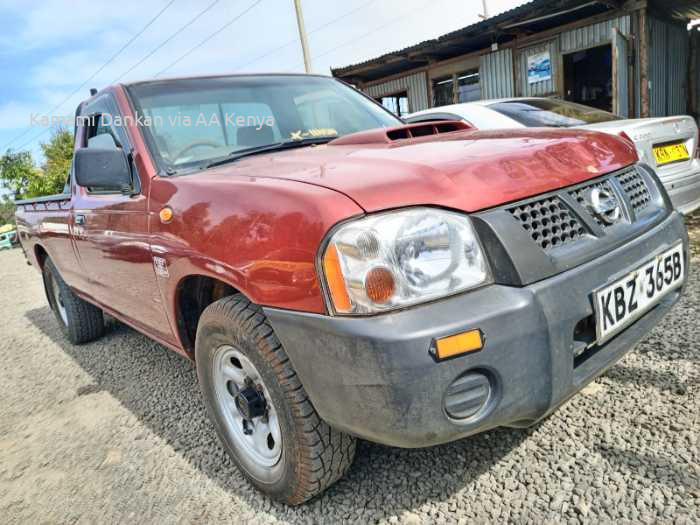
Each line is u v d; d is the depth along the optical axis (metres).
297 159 1.97
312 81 3.05
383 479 1.89
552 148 1.74
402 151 1.77
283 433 1.63
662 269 1.82
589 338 1.53
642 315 1.78
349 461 1.69
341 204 1.35
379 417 1.31
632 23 8.34
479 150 1.67
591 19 8.77
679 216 2.05
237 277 1.56
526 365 1.35
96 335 4.07
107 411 2.81
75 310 3.87
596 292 1.50
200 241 1.73
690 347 2.49
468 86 11.03
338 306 1.32
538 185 1.54
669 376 2.27
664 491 1.63
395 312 1.29
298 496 1.72
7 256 13.71
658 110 9.65
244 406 1.75
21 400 3.17
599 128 3.97
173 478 2.10
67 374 3.48
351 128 2.79
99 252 2.69
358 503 1.78
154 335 2.56
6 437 2.70
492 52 10.27
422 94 11.82
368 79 12.87
